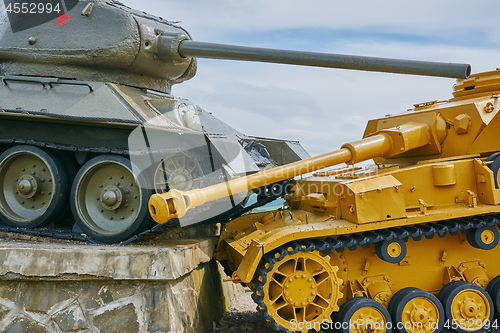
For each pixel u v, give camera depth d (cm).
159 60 920
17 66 870
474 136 774
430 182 721
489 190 712
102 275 631
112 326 633
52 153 807
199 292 804
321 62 740
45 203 827
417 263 768
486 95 830
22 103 784
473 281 770
